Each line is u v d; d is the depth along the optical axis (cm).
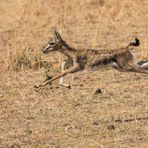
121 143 2905
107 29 5206
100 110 3356
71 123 3170
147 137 2978
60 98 3556
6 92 3678
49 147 2880
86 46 4700
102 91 3669
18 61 4153
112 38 4925
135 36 4944
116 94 3616
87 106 3425
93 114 3300
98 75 3991
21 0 5816
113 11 5609
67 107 3412
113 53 3412
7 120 3241
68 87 3472
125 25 5294
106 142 2919
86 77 3950
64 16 5569
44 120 3228
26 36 4944
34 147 2886
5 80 3903
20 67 4112
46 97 3578
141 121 3184
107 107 3406
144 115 3272
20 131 3089
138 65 3400
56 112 3341
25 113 3334
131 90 3684
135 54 4319
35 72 4050
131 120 3200
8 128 3131
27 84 3816
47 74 3834
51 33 4981
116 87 3747
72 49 3484
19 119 3250
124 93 3631
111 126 3083
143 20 5438
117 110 3353
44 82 3753
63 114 3309
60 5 5769
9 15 5741
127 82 3847
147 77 3941
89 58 3438
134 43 3428
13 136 3023
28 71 4075
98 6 5806
